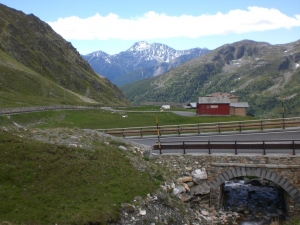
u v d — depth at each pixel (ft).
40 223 62.49
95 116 271.28
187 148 105.50
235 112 346.74
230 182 132.46
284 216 96.17
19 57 511.40
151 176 91.04
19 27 605.73
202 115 295.89
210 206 97.66
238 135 132.46
